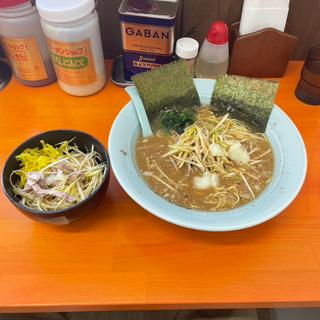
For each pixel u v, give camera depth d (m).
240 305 0.31
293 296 0.30
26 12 0.40
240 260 0.32
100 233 0.34
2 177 0.33
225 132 0.41
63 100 0.46
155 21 0.40
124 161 0.35
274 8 0.43
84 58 0.42
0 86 0.47
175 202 0.34
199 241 0.34
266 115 0.40
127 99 0.46
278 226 0.35
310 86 0.44
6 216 0.35
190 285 0.31
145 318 0.50
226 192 0.35
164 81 0.40
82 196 0.34
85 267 0.32
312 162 0.40
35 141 0.36
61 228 0.34
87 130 0.43
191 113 0.42
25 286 0.31
